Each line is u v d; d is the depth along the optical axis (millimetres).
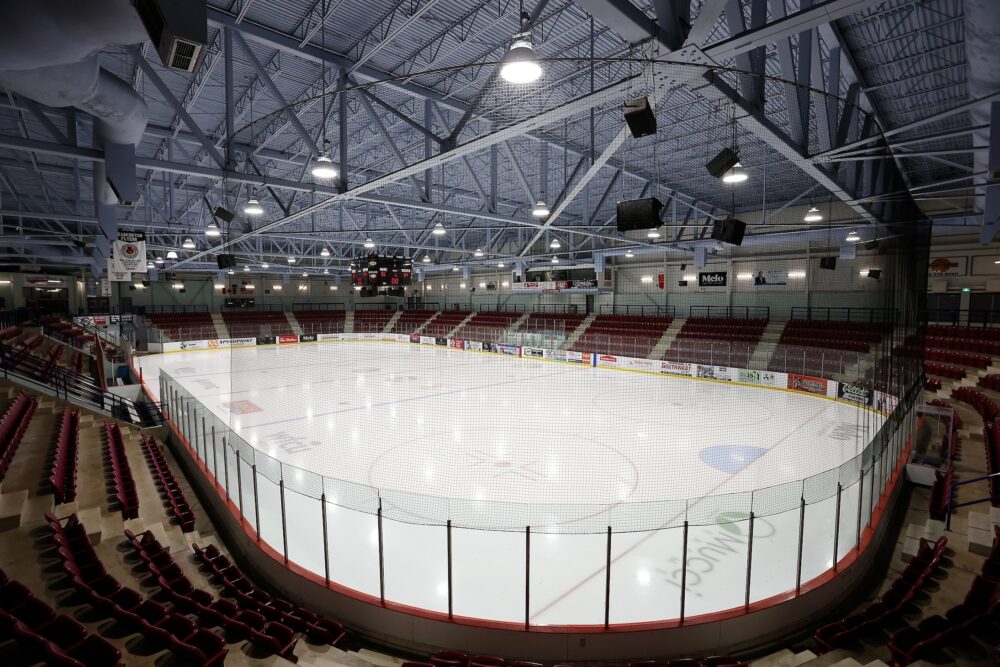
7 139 8742
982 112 9164
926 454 13094
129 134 8922
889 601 7246
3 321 25203
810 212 18750
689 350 27969
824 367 22859
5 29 4441
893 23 10156
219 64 12734
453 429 17141
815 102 10195
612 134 17250
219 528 10375
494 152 15727
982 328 23531
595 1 5418
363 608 7277
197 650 5141
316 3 9953
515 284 43062
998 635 5664
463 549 8852
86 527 8281
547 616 7070
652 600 7430
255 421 18188
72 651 4898
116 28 4621
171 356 36844
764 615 7102
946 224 19594
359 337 49812
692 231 28766
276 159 18984
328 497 11031
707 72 7441
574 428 17297
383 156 20547
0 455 10359
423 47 11766
